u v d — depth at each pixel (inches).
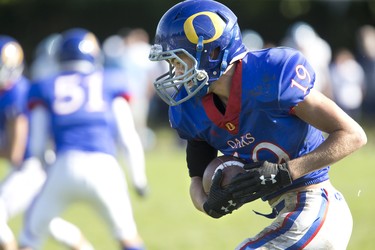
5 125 848.3
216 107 515.5
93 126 788.6
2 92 845.8
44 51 1915.6
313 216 517.0
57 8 3097.9
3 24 3139.8
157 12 3065.9
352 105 2003.0
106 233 1039.6
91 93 801.6
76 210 1203.9
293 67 499.2
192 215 1125.7
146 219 1100.5
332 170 1498.5
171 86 510.9
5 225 802.8
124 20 3110.2
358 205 1154.0
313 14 3016.7
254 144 518.6
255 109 502.3
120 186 773.9
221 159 535.5
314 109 498.3
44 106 797.2
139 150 808.9
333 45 3016.7
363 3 2960.1
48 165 797.2
